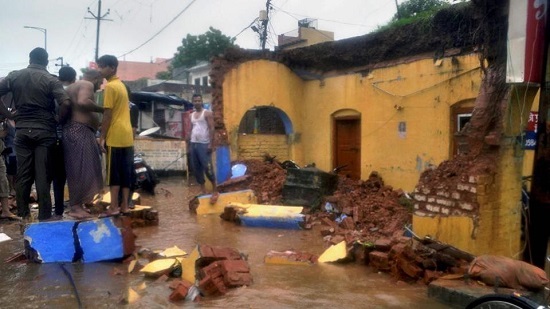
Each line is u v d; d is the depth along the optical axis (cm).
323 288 550
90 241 630
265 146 1553
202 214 1022
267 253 698
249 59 1460
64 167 711
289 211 909
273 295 521
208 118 1079
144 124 2409
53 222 626
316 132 1535
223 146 1368
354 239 731
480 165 678
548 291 496
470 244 664
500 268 529
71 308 468
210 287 519
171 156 1844
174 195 1313
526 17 654
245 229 879
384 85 1302
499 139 676
